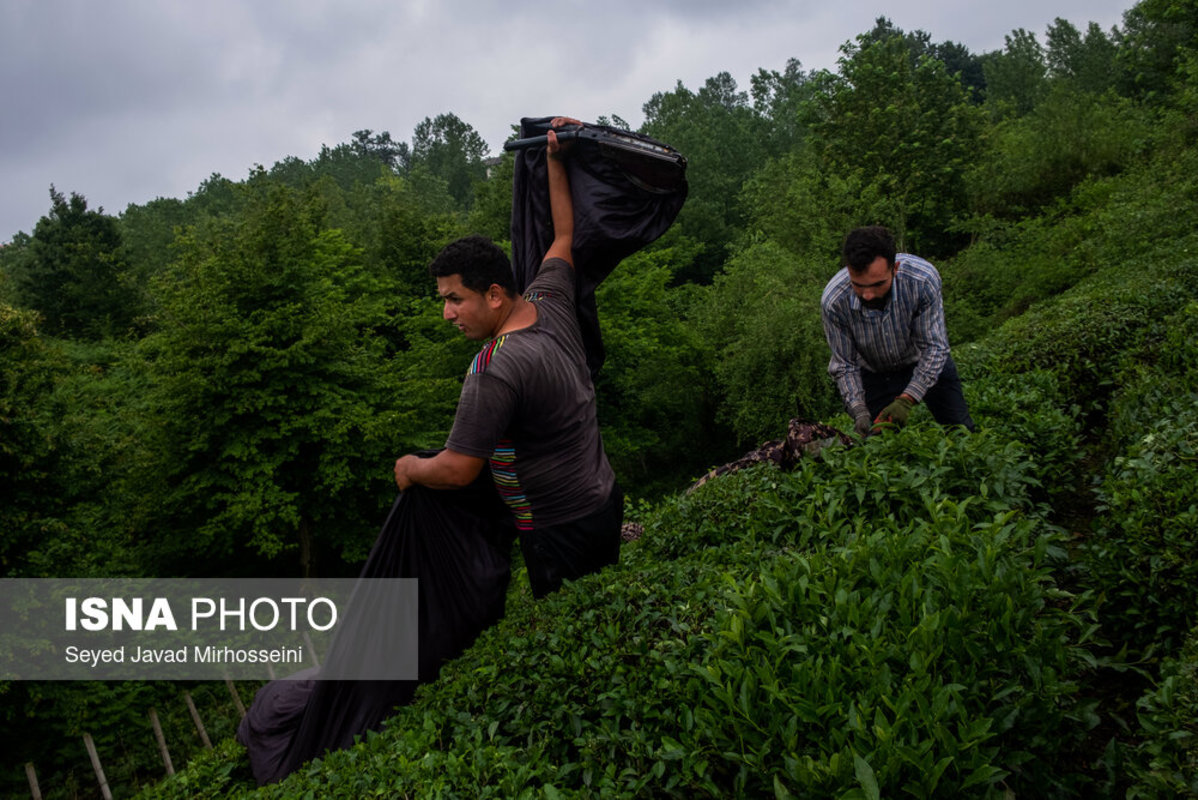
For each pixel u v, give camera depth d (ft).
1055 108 104.68
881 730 5.79
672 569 9.98
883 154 101.76
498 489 9.91
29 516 39.24
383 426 52.70
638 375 80.64
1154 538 9.32
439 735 8.44
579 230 10.30
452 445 9.01
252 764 11.18
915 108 102.83
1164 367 17.29
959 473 11.03
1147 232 55.06
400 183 221.46
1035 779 6.83
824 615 7.46
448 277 9.15
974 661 6.84
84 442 42.01
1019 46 209.05
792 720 6.28
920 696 6.12
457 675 9.31
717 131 184.34
